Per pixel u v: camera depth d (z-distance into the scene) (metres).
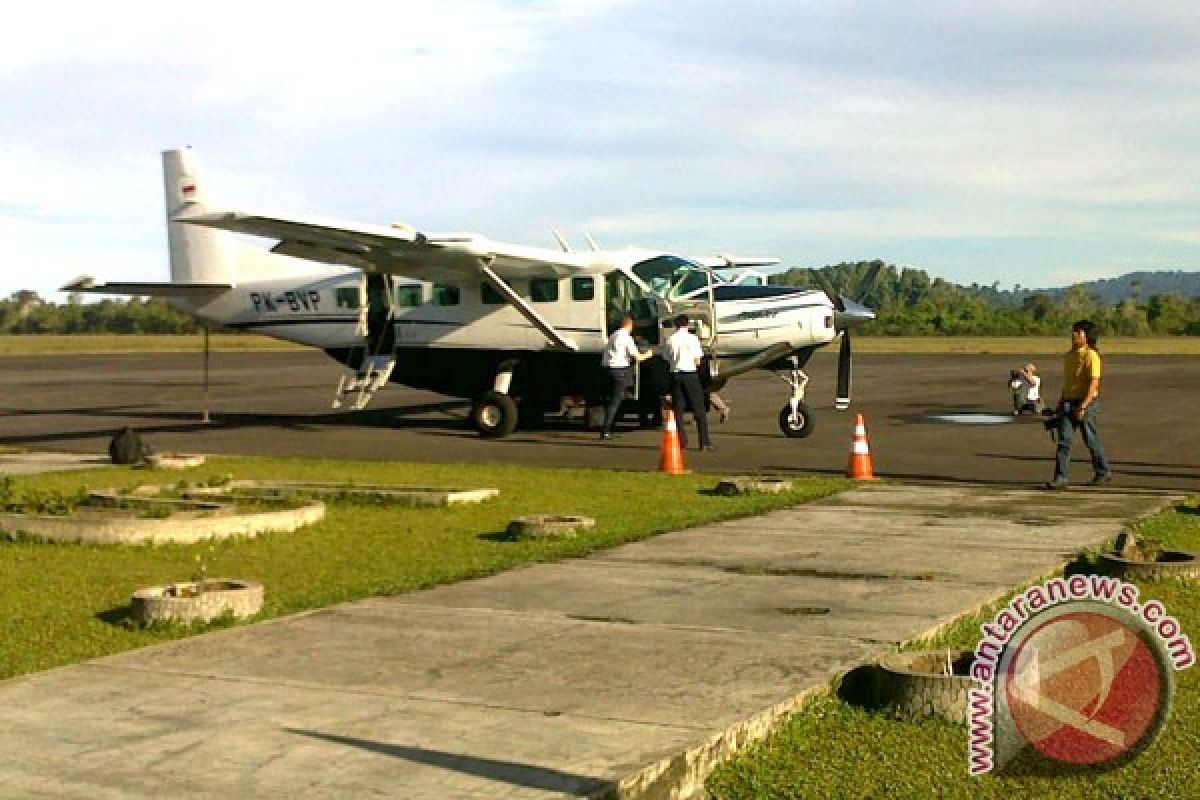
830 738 5.57
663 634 7.08
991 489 13.77
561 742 5.16
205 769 4.82
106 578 8.84
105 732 5.27
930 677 5.84
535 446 19.48
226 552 9.91
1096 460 14.33
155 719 5.45
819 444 19.47
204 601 7.40
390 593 8.28
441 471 15.80
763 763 5.27
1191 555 8.94
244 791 4.60
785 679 6.15
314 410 28.03
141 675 6.17
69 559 9.60
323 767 4.86
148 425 24.08
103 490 12.88
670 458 15.78
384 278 22.64
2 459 17.80
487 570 9.08
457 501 12.48
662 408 21.38
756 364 20.67
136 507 11.62
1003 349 73.12
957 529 10.88
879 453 18.03
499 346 21.64
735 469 16.09
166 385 38.75
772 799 4.92
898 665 6.20
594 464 16.97
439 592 8.31
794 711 5.80
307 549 10.04
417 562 9.46
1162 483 14.60
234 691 5.90
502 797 4.55
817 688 6.02
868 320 20.92
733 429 22.20
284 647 6.77
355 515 11.88
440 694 5.88
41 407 29.22
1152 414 25.39
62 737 5.20
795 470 15.99
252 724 5.39
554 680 6.13
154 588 7.73
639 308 20.78
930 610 7.67
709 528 11.02
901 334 112.50
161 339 115.88
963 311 123.69
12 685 5.98
